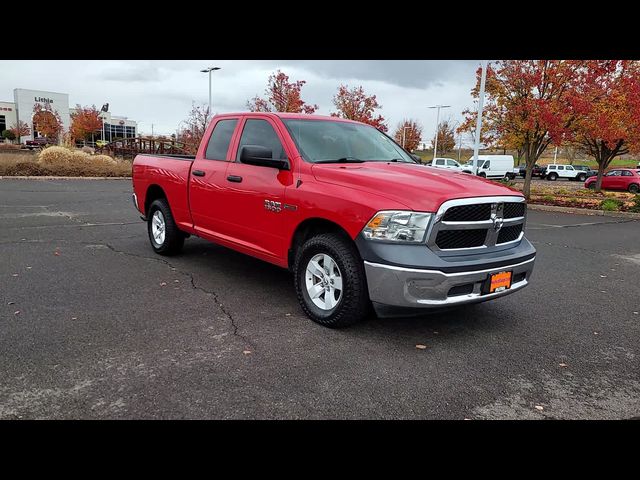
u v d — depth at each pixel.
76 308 4.60
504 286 4.10
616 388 3.40
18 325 4.12
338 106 32.72
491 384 3.39
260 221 4.90
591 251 8.87
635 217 15.31
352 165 4.66
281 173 4.71
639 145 20.64
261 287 5.48
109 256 6.81
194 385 3.20
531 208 17.86
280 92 30.23
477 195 3.92
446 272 3.68
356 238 3.88
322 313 4.28
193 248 7.47
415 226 3.72
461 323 4.60
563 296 5.71
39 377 3.23
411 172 4.44
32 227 9.09
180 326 4.23
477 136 18.17
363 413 2.95
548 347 4.10
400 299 3.71
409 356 3.78
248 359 3.62
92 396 3.02
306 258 4.40
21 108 72.94
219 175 5.47
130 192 16.72
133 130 94.88
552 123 17.19
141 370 3.38
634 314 5.09
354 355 3.76
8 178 20.33
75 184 19.38
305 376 3.38
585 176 45.34
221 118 5.88
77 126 62.91
